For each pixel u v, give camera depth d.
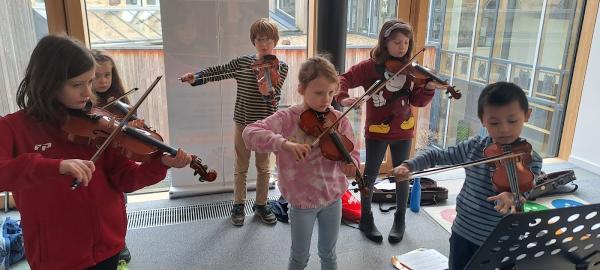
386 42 2.10
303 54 2.97
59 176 1.08
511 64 3.36
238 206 2.53
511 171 1.35
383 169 3.16
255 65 2.30
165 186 3.00
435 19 2.99
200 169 1.42
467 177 1.50
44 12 2.35
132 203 2.74
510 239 1.07
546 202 2.85
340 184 1.68
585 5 3.32
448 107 3.29
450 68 3.20
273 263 2.14
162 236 2.37
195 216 2.60
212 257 2.18
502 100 1.33
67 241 1.23
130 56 2.72
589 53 3.34
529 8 3.27
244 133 1.63
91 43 2.57
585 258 1.21
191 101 2.68
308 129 1.62
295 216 1.65
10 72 2.35
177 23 2.52
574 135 3.52
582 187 3.09
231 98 2.73
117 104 1.75
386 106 2.15
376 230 2.36
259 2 2.59
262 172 2.49
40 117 1.15
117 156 1.36
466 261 1.52
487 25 3.19
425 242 2.34
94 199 1.26
